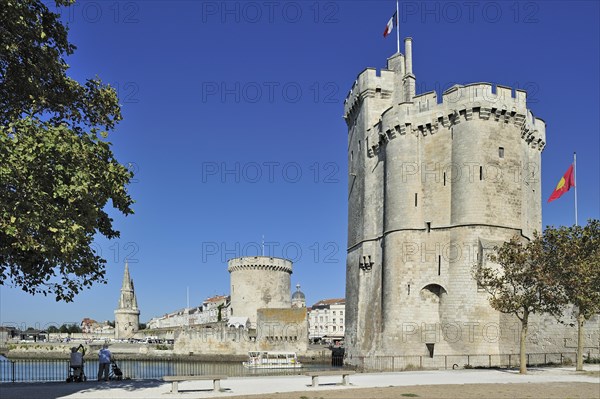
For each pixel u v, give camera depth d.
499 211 44.53
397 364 45.34
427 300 45.91
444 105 47.38
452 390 23.78
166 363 80.50
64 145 20.69
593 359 44.62
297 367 70.06
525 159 50.44
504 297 34.44
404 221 47.66
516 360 41.97
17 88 24.08
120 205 24.67
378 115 57.19
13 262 22.25
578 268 33.12
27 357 94.81
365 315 54.53
